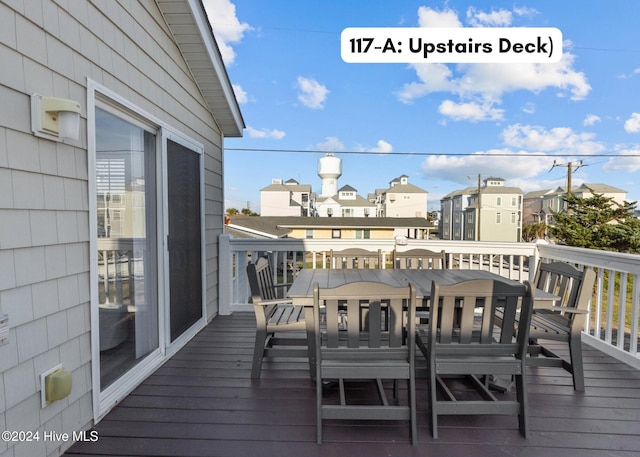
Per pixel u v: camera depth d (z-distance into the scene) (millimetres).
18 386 1475
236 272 4430
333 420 1992
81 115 1851
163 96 2812
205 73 3416
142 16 2492
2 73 1405
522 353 1823
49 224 1642
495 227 31406
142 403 2160
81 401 1847
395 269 3217
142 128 2564
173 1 2680
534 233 29922
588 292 2291
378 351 1822
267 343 2896
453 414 1924
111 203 2207
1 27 1399
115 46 2160
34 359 1557
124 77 2260
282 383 2428
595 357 2889
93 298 1939
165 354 2783
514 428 1908
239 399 2211
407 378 1794
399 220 24641
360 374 1794
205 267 3781
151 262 2693
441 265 3453
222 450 1728
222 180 4445
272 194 34562
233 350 3037
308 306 2344
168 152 2873
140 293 2531
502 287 1799
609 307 2959
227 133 4477
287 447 1750
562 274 2588
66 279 1751
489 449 1736
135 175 2477
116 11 2176
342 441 1798
